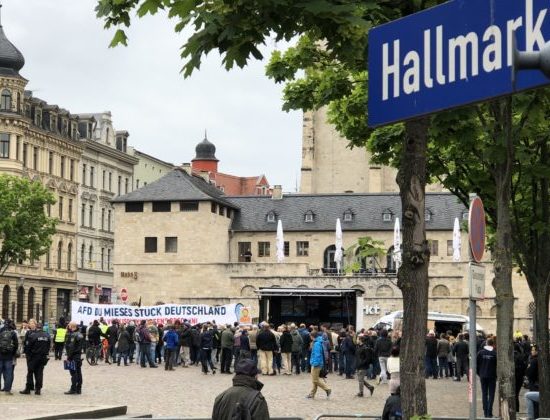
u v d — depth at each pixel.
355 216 136.62
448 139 20.83
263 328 54.53
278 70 19.59
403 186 13.02
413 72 7.22
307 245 137.12
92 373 52.97
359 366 41.28
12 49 118.12
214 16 10.82
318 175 148.38
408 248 12.95
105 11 11.79
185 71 11.05
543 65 5.98
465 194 32.84
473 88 6.68
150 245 131.25
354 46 11.16
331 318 72.94
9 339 34.59
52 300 125.44
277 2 10.59
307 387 46.16
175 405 34.75
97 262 141.12
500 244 20.80
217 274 128.62
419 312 12.93
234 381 12.02
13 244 90.62
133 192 132.75
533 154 28.39
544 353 28.27
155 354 62.94
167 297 130.12
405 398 12.97
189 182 132.25
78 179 135.25
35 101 124.38
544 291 29.80
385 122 7.43
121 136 152.12
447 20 6.93
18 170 117.38
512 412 20.20
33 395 35.47
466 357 54.97
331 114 30.58
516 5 6.38
